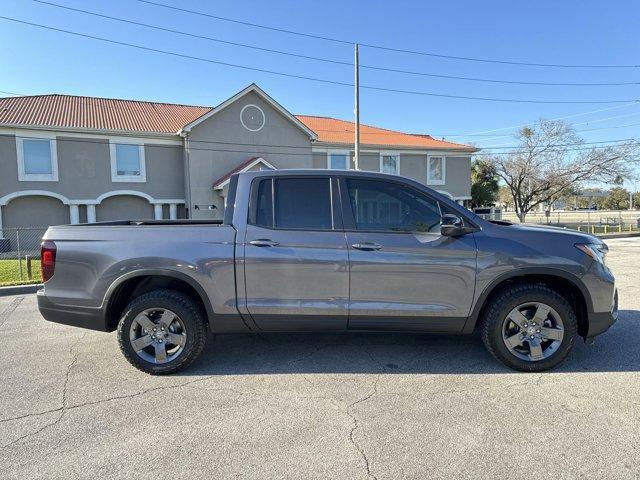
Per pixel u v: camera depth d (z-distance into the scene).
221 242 3.85
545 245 3.81
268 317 3.87
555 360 3.81
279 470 2.48
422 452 2.64
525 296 3.79
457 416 3.08
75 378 3.86
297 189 3.96
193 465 2.54
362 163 25.14
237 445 2.74
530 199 35.31
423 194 3.95
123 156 20.22
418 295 3.81
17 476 2.43
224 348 4.59
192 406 3.29
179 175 21.36
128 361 4.02
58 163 18.92
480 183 36.22
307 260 3.80
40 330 5.51
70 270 3.91
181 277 3.82
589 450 2.63
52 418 3.12
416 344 4.64
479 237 3.82
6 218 18.42
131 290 4.14
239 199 3.98
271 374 3.89
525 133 33.56
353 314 3.83
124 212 20.62
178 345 3.91
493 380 3.70
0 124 17.64
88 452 2.68
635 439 2.75
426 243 3.79
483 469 2.47
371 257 3.79
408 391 3.50
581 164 32.03
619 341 4.65
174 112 24.11
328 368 4.02
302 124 22.70
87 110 21.56
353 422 3.01
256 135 21.98
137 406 3.30
